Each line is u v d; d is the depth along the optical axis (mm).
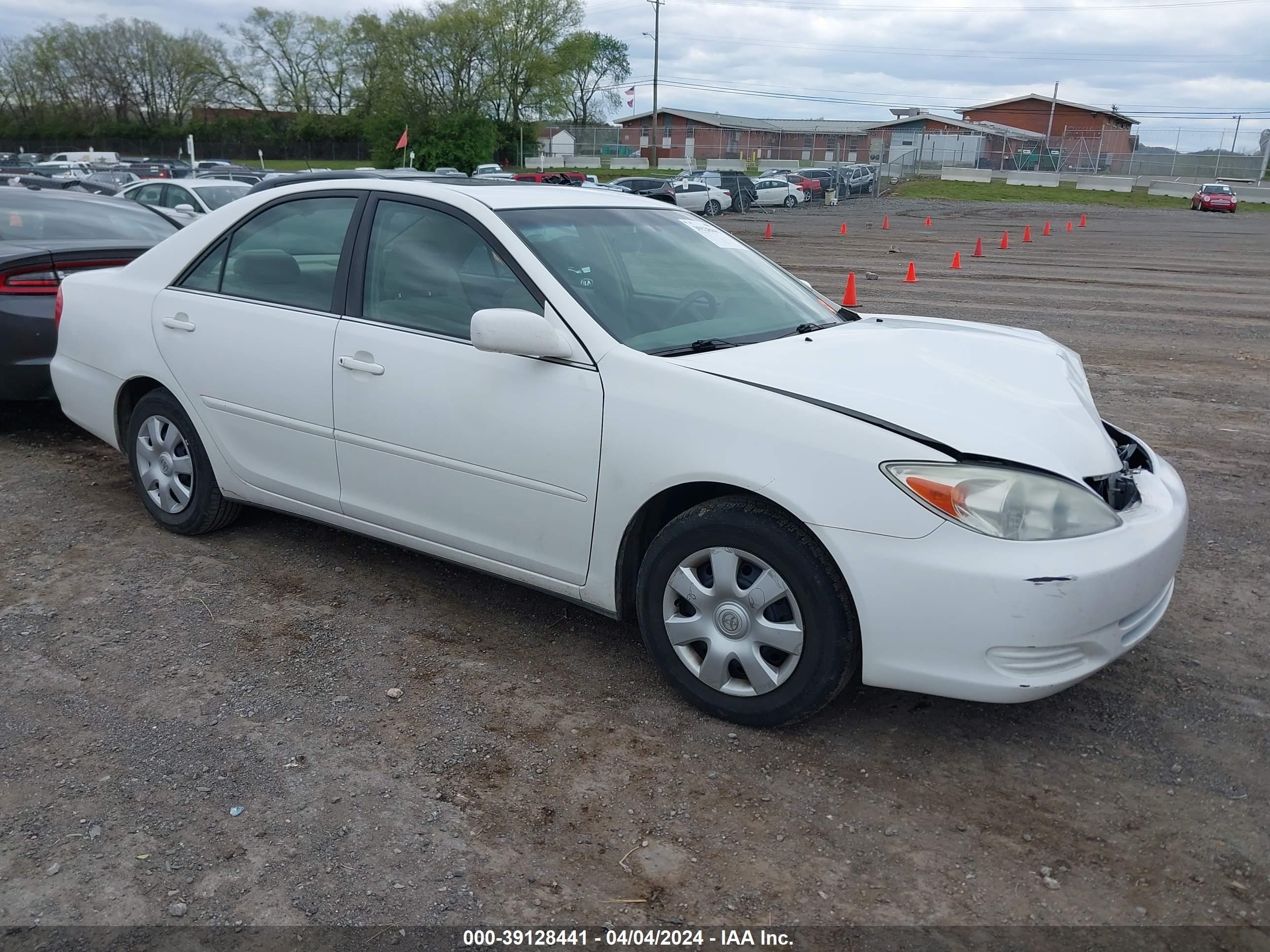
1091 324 12000
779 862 2688
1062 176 61812
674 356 3371
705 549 3223
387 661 3725
